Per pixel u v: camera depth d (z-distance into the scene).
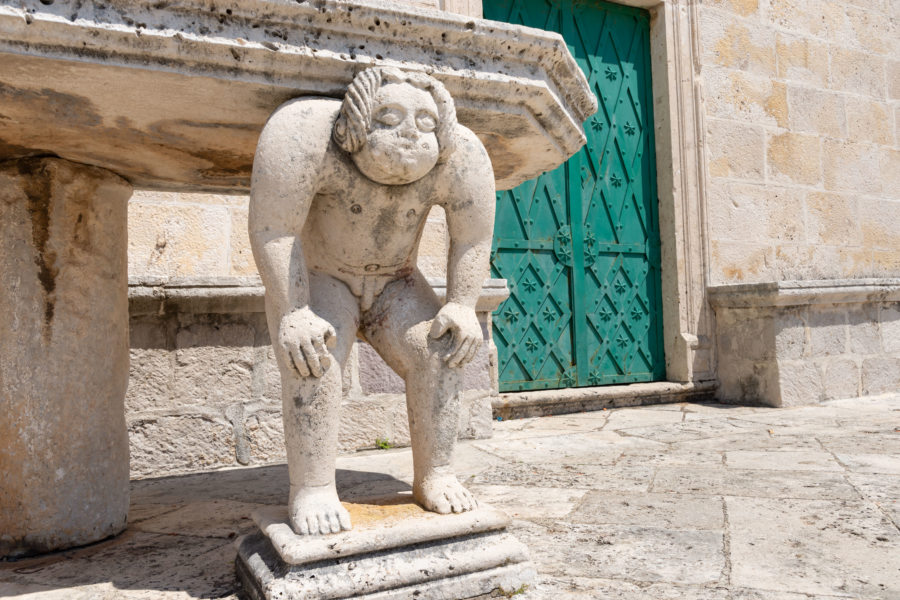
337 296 1.62
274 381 3.29
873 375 5.25
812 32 6.16
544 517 2.13
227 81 1.39
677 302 5.41
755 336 4.99
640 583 1.56
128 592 1.57
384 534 1.46
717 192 5.57
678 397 5.27
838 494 2.30
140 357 3.00
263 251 1.45
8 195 1.83
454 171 1.58
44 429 1.83
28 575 1.69
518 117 1.69
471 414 3.75
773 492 2.36
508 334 4.95
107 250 1.97
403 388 3.59
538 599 1.48
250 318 3.24
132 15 1.28
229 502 2.45
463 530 1.53
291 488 1.55
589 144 5.38
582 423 4.32
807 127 6.07
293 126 1.44
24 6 1.21
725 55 5.69
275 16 1.38
